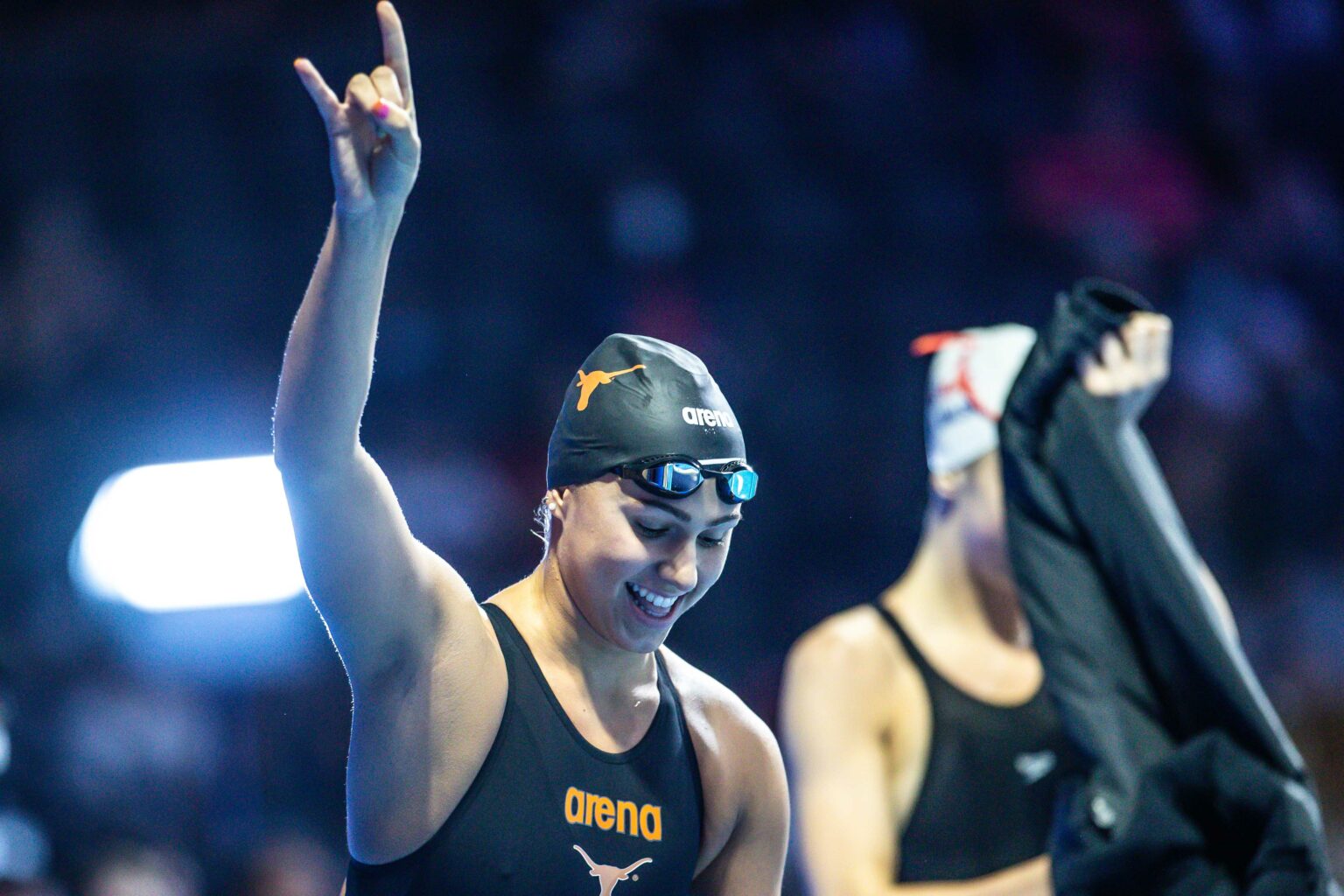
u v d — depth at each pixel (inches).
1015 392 550.6
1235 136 1941.4
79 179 1676.9
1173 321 1796.3
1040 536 534.3
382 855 395.2
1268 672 1371.8
